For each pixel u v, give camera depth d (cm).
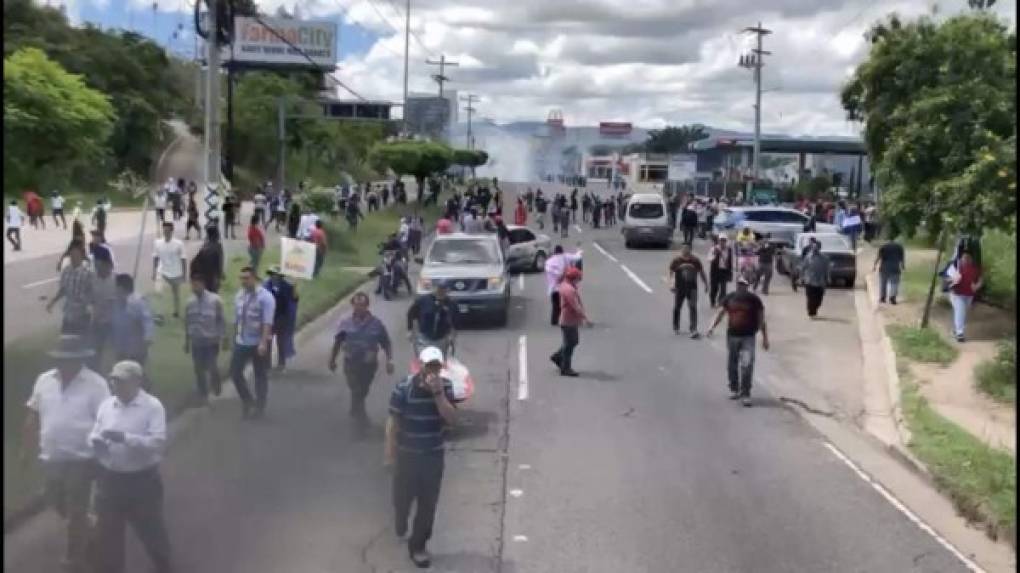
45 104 1223
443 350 1391
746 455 1273
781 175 11362
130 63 6266
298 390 1577
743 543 942
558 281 2255
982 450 1237
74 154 1305
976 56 2344
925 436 1333
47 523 919
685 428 1412
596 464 1205
